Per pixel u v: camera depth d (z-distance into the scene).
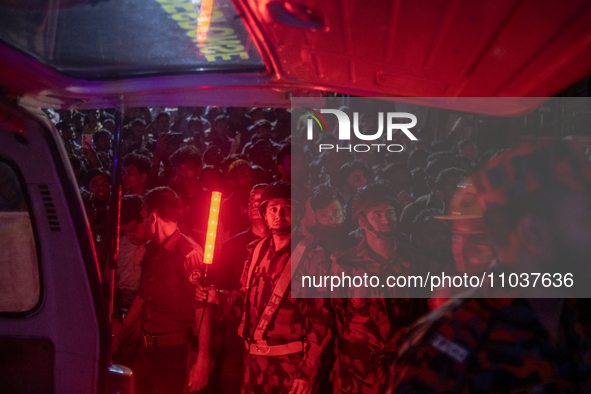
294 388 2.43
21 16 1.35
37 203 1.76
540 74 1.14
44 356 1.78
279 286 2.49
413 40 1.02
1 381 1.79
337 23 1.00
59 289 1.77
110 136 5.86
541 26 0.88
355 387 2.48
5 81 1.51
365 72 1.31
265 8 1.03
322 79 1.44
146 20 1.32
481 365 0.83
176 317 2.94
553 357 0.82
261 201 2.58
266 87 1.60
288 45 1.22
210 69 1.55
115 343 3.12
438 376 0.85
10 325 1.79
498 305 0.88
